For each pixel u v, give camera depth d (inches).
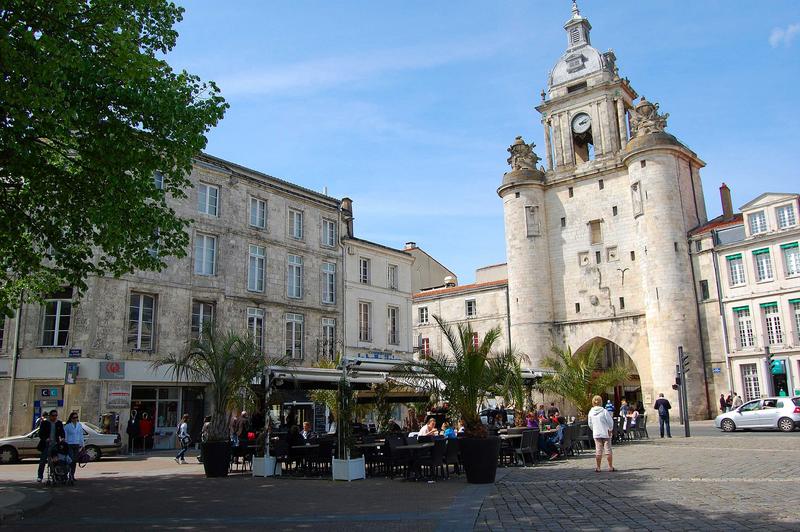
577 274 1743.4
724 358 1433.3
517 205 1822.1
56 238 513.3
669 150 1573.6
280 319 1175.6
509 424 893.2
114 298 931.3
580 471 553.9
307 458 628.4
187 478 587.8
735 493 385.7
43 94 389.4
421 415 850.1
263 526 327.6
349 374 638.5
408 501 408.5
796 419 981.2
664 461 603.5
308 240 1268.5
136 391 952.9
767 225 1386.6
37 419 888.9
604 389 898.1
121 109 476.7
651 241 1550.2
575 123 1861.5
